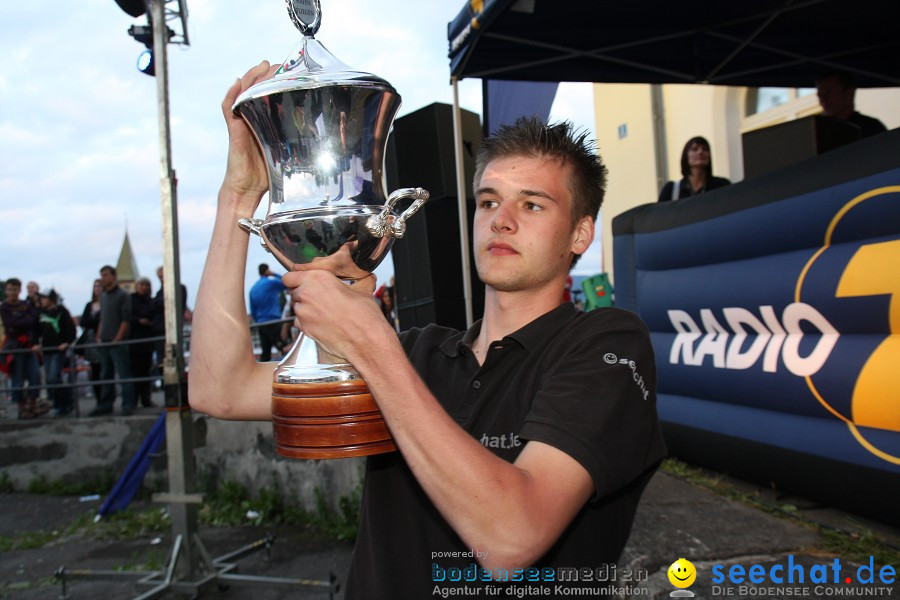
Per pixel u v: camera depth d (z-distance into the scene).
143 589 3.46
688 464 3.85
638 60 4.58
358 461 4.20
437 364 1.36
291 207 1.03
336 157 1.04
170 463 3.43
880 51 4.75
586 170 1.30
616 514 1.15
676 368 3.72
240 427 4.93
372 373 0.93
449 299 4.41
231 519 4.62
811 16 4.22
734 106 7.98
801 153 3.54
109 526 4.82
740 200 3.23
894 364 2.46
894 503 2.48
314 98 1.00
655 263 3.95
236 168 1.28
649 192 9.09
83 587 3.75
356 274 1.06
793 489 3.02
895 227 2.50
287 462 4.63
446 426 0.90
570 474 0.95
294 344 1.10
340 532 4.12
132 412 6.53
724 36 4.37
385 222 1.01
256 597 3.33
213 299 1.30
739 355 3.24
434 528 1.18
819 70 4.95
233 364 1.29
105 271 6.78
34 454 6.07
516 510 0.88
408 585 1.16
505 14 3.79
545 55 4.34
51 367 7.36
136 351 7.12
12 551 4.44
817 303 2.78
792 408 2.95
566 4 3.77
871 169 2.56
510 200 1.25
